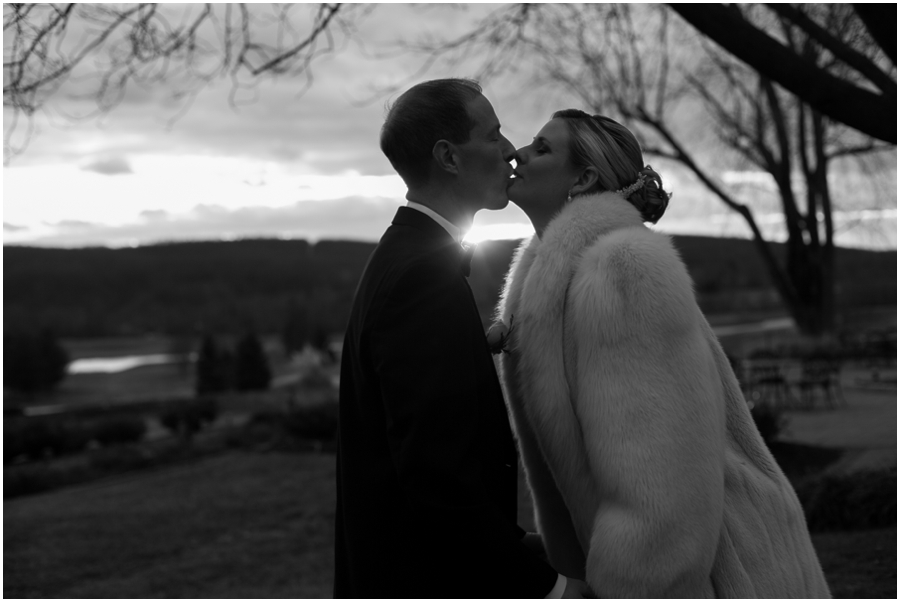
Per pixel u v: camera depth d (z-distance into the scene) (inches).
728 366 77.1
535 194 78.5
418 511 61.6
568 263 69.9
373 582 67.8
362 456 70.5
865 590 177.2
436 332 64.5
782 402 612.1
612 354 63.7
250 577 269.1
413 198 75.2
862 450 392.5
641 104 647.1
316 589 242.8
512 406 77.5
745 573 68.4
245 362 1381.6
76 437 701.9
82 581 277.3
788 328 1435.8
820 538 239.3
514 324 76.4
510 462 71.1
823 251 1029.2
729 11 157.2
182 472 530.6
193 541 331.9
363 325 68.4
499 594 62.3
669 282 64.3
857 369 838.5
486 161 75.2
